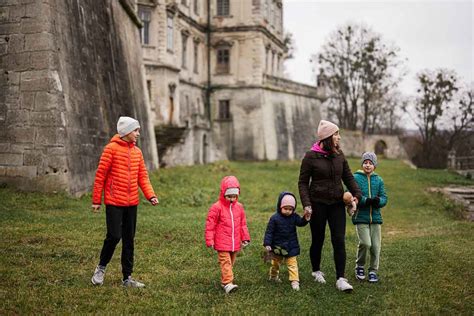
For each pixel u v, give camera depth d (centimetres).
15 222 1080
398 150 5888
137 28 2650
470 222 1503
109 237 714
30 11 1428
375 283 791
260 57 4584
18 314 603
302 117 5234
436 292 745
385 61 6412
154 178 2280
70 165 1452
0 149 1423
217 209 736
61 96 1438
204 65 4691
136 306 645
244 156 4572
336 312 653
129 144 734
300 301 686
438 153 6525
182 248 989
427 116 6456
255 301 682
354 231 1321
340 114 7000
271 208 1692
